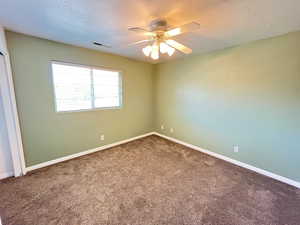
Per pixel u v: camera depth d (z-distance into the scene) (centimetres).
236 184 206
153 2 129
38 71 228
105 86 322
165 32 162
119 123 355
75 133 281
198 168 249
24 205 162
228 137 272
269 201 174
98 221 145
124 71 347
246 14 148
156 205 167
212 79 287
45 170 235
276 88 210
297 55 189
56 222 143
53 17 158
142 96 398
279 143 213
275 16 152
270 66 212
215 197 180
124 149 328
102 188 194
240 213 157
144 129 419
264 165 230
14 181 204
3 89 195
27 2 131
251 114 238
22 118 220
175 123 376
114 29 188
